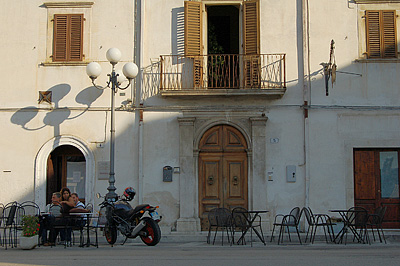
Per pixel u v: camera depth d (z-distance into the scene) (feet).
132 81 42.96
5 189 42.47
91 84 43.14
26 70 43.37
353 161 41.93
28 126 43.01
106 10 43.73
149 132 42.47
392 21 42.88
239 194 42.19
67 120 42.93
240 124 42.24
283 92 41.19
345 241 36.32
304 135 41.86
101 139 42.70
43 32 43.68
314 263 24.85
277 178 41.60
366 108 41.91
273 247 34.32
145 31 43.39
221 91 41.37
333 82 41.11
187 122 42.14
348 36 42.75
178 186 41.91
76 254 29.22
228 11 46.78
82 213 34.09
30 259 26.89
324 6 43.01
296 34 42.86
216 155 42.57
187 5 42.98
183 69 42.86
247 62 42.32
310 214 40.78
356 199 41.81
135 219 34.35
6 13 43.91
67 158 44.62
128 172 42.27
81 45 43.39
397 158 42.24
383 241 38.09
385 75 42.32
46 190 43.06
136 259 26.45
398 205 41.83
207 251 30.96
